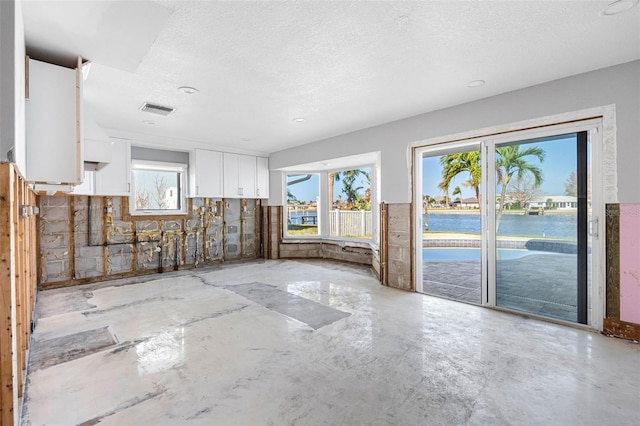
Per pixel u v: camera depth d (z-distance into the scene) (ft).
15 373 5.01
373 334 9.16
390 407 5.84
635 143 8.41
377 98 11.25
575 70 9.04
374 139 15.07
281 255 22.74
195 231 19.84
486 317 10.50
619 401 5.93
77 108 7.36
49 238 14.75
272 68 8.77
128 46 7.02
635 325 8.46
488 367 7.23
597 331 9.14
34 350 8.20
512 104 10.55
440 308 11.47
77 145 7.33
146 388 6.48
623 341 8.51
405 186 13.78
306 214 24.39
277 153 21.63
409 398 6.10
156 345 8.48
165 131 16.03
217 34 6.98
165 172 18.94
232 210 21.77
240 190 20.88
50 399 6.11
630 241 8.54
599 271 9.14
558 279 10.01
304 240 22.86
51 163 7.02
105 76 9.18
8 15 4.31
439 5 6.07
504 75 9.34
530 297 10.61
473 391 6.31
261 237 23.26
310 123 14.56
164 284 15.28
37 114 6.89
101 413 5.69
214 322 10.16
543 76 9.43
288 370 7.17
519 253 10.82
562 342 8.50
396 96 11.06
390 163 14.38
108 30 6.39
